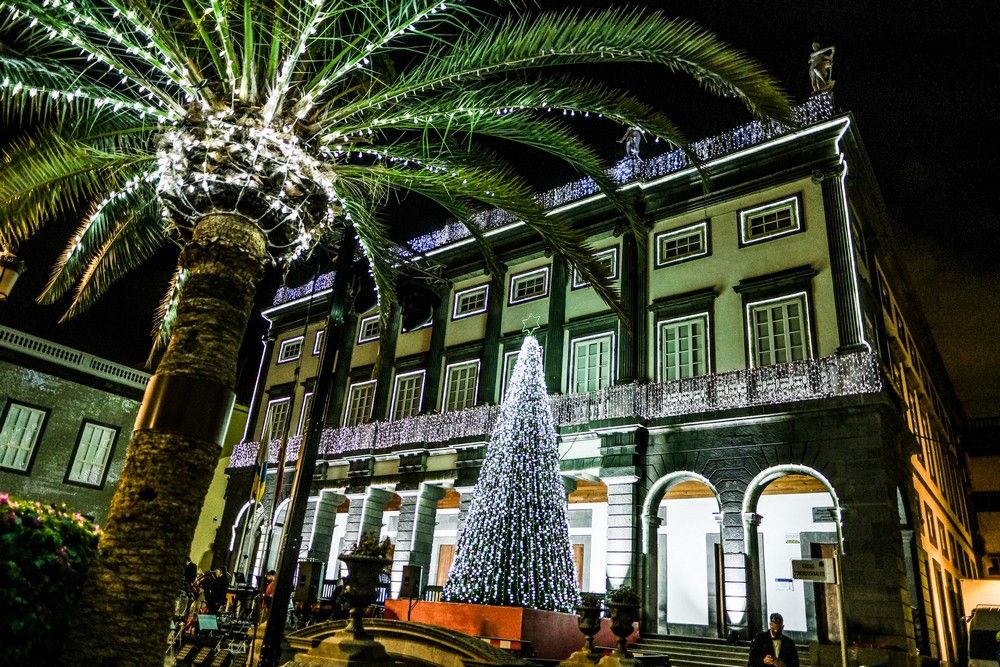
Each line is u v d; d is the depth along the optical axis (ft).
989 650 48.52
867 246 60.64
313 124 22.22
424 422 69.46
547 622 33.30
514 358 67.26
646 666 32.73
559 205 68.39
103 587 14.47
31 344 67.72
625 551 50.62
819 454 45.73
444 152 27.73
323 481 76.13
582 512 63.57
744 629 44.19
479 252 75.66
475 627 33.12
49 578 13.83
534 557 37.40
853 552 42.27
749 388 49.98
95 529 16.61
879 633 39.65
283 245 20.35
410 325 40.52
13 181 21.94
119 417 73.36
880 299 60.85
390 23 20.97
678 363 56.24
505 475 40.14
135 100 23.43
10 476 64.34
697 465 50.67
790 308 52.08
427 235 81.76
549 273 68.74
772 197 56.44
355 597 22.15
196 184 18.57
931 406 84.64
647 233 63.00
